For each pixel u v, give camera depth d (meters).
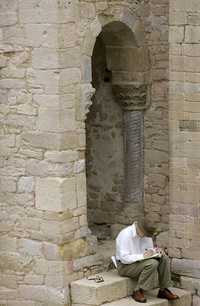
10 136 13.50
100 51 15.55
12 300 13.74
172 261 14.36
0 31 13.35
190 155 13.98
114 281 13.52
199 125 13.85
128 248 13.58
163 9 14.81
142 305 13.36
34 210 13.43
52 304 13.42
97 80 15.72
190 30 13.73
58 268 13.34
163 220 15.21
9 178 13.57
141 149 15.33
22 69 13.29
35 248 13.48
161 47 14.92
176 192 14.19
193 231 14.12
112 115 15.63
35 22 13.11
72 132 13.41
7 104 13.47
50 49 13.05
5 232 13.70
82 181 13.66
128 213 15.41
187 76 13.84
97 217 16.00
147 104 15.18
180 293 14.09
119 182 15.67
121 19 14.38
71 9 13.21
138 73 14.98
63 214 13.28
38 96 13.21
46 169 13.27
